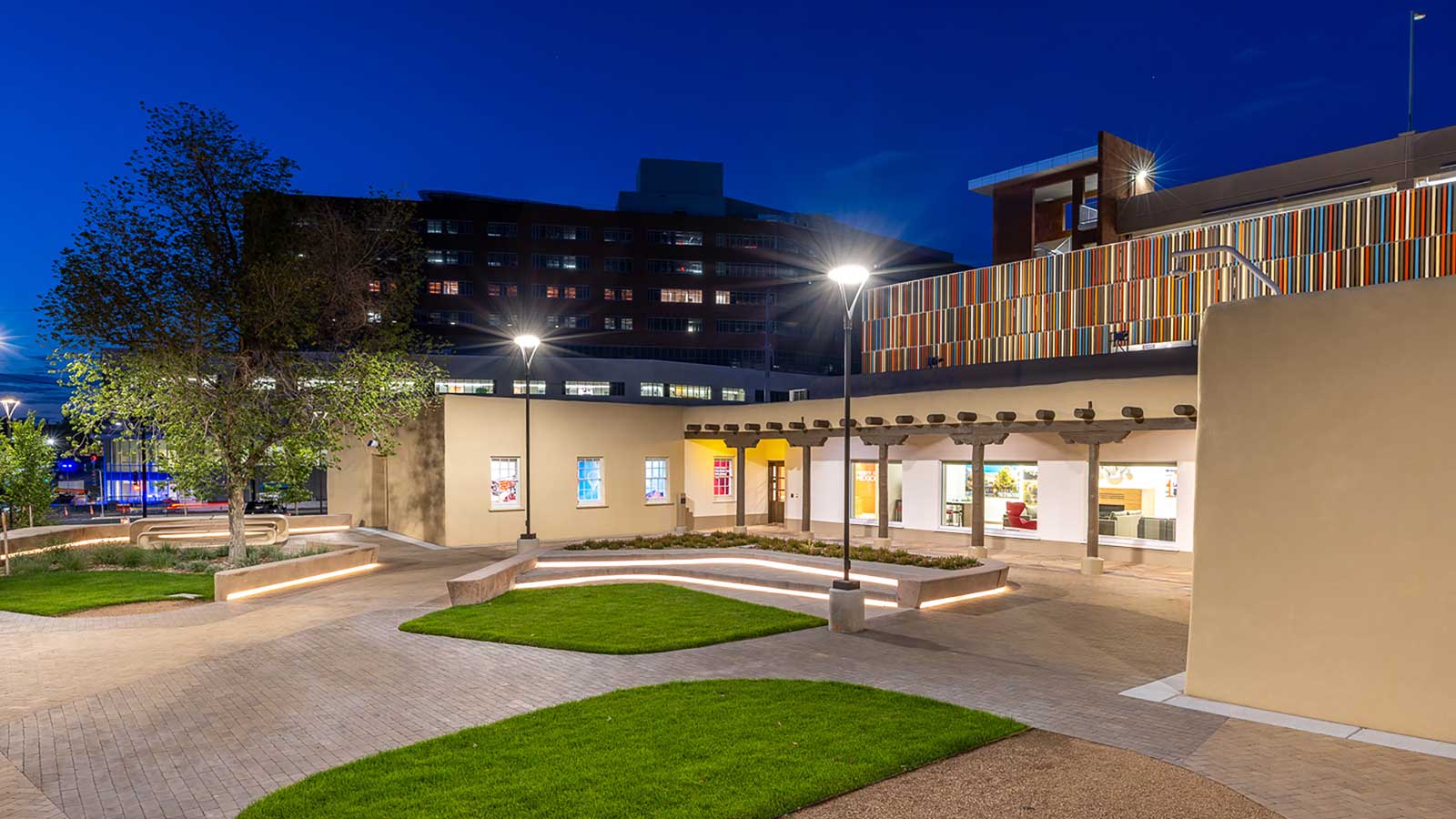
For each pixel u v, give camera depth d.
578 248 82.25
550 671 10.53
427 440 26.50
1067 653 11.57
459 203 79.56
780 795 6.29
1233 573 9.45
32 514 27.50
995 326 51.56
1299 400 9.16
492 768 6.90
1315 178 43.66
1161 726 8.36
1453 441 8.13
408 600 16.08
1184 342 43.34
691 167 92.44
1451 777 7.02
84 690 9.81
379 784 6.54
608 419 28.44
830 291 91.25
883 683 9.90
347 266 21.58
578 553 19.75
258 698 9.38
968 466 24.45
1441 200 36.62
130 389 19.38
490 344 78.75
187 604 15.59
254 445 20.45
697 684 9.62
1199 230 43.84
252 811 6.07
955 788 6.61
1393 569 8.40
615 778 6.64
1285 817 6.17
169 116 19.75
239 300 19.69
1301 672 8.87
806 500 26.41
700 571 18.16
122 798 6.55
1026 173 54.66
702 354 84.56
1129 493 21.19
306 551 22.69
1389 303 8.61
